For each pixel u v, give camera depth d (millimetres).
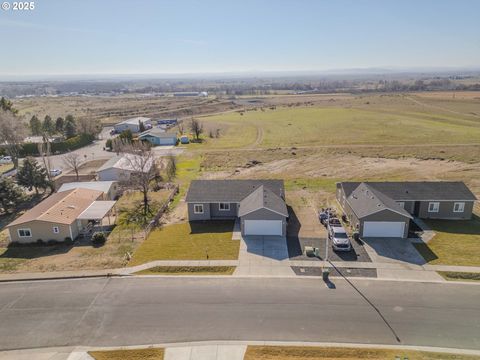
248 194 38594
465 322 21203
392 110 123375
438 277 26203
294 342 19766
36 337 20781
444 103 138375
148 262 29250
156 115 145625
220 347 19469
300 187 49344
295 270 27500
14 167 63844
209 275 27000
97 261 29828
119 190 49281
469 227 35156
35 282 26781
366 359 18359
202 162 65875
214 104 181125
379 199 34156
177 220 38875
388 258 29109
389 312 22219
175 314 22422
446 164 58938
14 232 34219
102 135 100875
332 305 23000
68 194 41031
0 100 87562
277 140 83188
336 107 140625
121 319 22109
